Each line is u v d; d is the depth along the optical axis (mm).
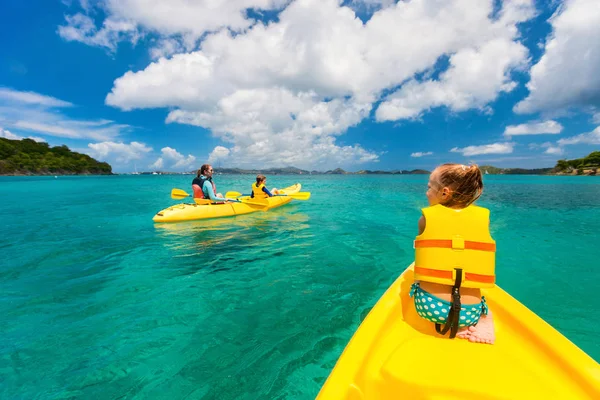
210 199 7773
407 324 1731
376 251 4711
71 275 3676
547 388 1247
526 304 2961
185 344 2297
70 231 6105
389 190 18062
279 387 1874
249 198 8594
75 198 13570
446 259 1476
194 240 5348
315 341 2350
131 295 3123
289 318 2682
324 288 3316
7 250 4703
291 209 9289
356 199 12516
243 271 3814
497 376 1300
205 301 2996
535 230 6242
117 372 1988
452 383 1255
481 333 1525
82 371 1993
